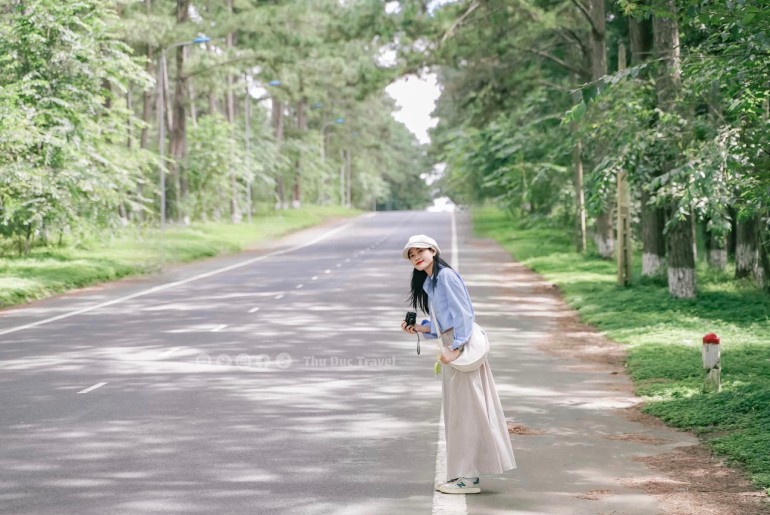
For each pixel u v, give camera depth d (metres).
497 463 8.05
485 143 52.03
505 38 39.66
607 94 21.12
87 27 32.91
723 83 12.98
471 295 26.56
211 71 59.59
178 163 60.12
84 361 15.40
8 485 8.33
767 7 10.56
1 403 12.01
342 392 12.79
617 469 8.85
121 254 39.44
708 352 12.14
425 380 13.73
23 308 23.97
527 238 54.12
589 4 34.47
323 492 8.12
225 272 35.59
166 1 63.59
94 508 7.65
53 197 31.94
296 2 59.47
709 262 31.31
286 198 101.94
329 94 111.50
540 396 12.51
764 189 12.98
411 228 72.56
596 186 20.00
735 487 8.13
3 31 32.12
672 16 11.67
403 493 8.10
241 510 7.61
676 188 18.69
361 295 26.34
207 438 10.12
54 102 32.22
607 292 25.11
